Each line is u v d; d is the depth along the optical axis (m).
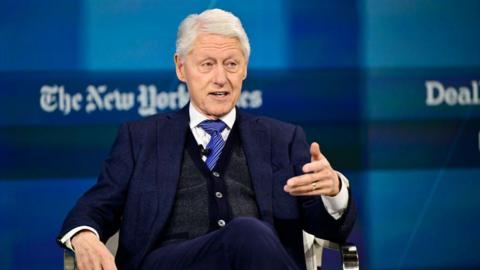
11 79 11.34
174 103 11.59
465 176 11.85
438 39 11.81
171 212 7.98
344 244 7.85
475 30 11.81
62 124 11.44
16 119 11.36
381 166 11.80
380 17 11.77
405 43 11.79
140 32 11.53
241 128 8.40
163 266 7.46
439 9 11.81
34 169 11.41
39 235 11.44
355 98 11.75
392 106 11.79
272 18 11.65
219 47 8.15
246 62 8.35
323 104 11.72
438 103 11.80
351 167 11.77
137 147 8.31
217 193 8.03
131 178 8.20
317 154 7.16
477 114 11.83
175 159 8.14
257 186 8.12
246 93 11.62
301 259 8.16
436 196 11.88
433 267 11.86
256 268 6.67
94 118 11.48
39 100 11.39
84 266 7.36
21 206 11.40
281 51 11.66
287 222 8.16
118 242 8.23
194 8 11.59
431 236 11.88
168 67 11.59
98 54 11.48
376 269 11.83
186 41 8.26
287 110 11.69
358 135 11.77
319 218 7.94
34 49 11.38
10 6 11.33
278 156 8.35
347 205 7.78
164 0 11.55
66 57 11.43
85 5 11.45
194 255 7.15
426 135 11.83
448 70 11.80
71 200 11.48
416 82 11.79
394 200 11.85
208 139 8.36
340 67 11.73
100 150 11.51
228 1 11.61
